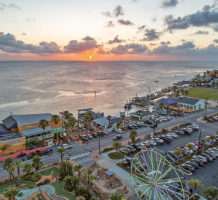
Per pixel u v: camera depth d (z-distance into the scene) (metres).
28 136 76.69
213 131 94.00
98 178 54.16
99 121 103.44
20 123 79.75
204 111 133.38
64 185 48.84
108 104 174.12
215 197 42.00
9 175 56.41
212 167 60.59
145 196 46.28
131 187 50.50
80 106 165.25
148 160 64.44
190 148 67.38
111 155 68.44
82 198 42.03
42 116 92.00
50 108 157.50
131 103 176.38
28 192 47.44
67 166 56.16
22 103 171.00
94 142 82.06
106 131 93.06
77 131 95.62
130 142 80.12
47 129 81.62
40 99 187.62
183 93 198.00
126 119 118.56
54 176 56.16
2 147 65.50
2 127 86.81
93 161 64.88
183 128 95.38
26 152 69.06
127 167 60.47
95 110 153.25
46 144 79.12
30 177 54.19
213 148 72.19
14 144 71.81
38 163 56.44
